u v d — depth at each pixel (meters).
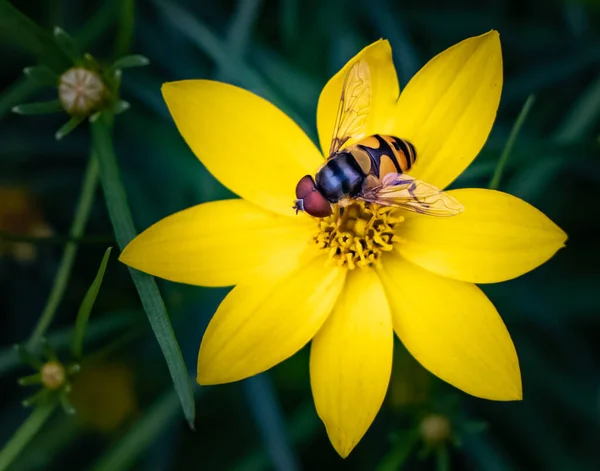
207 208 0.14
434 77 0.14
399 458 0.15
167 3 0.16
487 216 0.13
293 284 0.14
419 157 0.14
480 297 0.13
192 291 0.16
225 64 0.16
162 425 0.15
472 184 0.16
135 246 0.13
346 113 0.14
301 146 0.14
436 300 0.14
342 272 0.14
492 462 0.16
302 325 0.14
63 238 0.14
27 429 0.14
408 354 0.16
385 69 0.14
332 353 0.14
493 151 0.15
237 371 0.13
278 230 0.14
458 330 0.13
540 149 0.15
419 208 0.13
